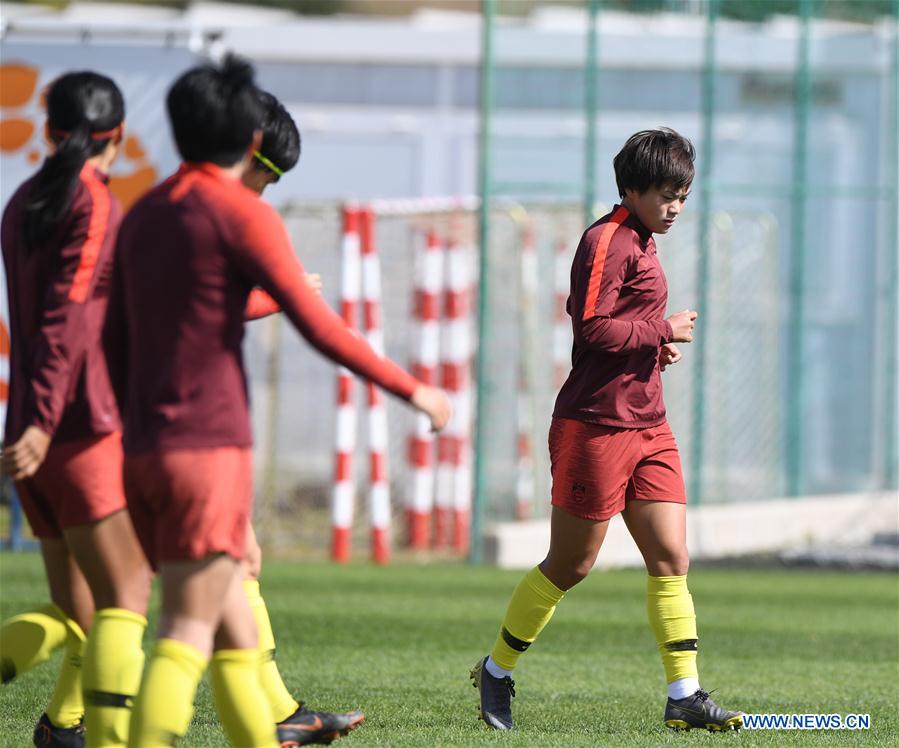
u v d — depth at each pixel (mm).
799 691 22703
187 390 12562
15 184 40094
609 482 17953
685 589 18453
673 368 51531
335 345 12617
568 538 18203
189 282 12508
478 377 42750
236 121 12789
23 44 39969
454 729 18438
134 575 14336
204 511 12562
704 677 24141
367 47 50875
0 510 50844
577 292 17703
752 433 51312
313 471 52000
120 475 14305
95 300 14078
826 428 51125
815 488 51156
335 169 50906
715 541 46719
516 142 43812
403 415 50938
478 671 19016
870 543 49531
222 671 13656
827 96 49875
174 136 12906
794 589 39125
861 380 50875
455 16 57406
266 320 51938
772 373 50750
